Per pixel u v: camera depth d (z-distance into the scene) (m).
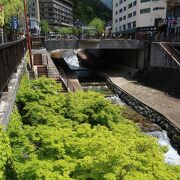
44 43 38.22
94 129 7.18
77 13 151.75
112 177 4.91
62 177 5.27
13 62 12.78
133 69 43.94
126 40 40.62
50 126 8.76
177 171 5.81
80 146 6.16
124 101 29.69
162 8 60.47
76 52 78.75
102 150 5.52
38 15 102.62
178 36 42.19
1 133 5.98
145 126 21.42
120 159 5.25
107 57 59.84
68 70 40.22
